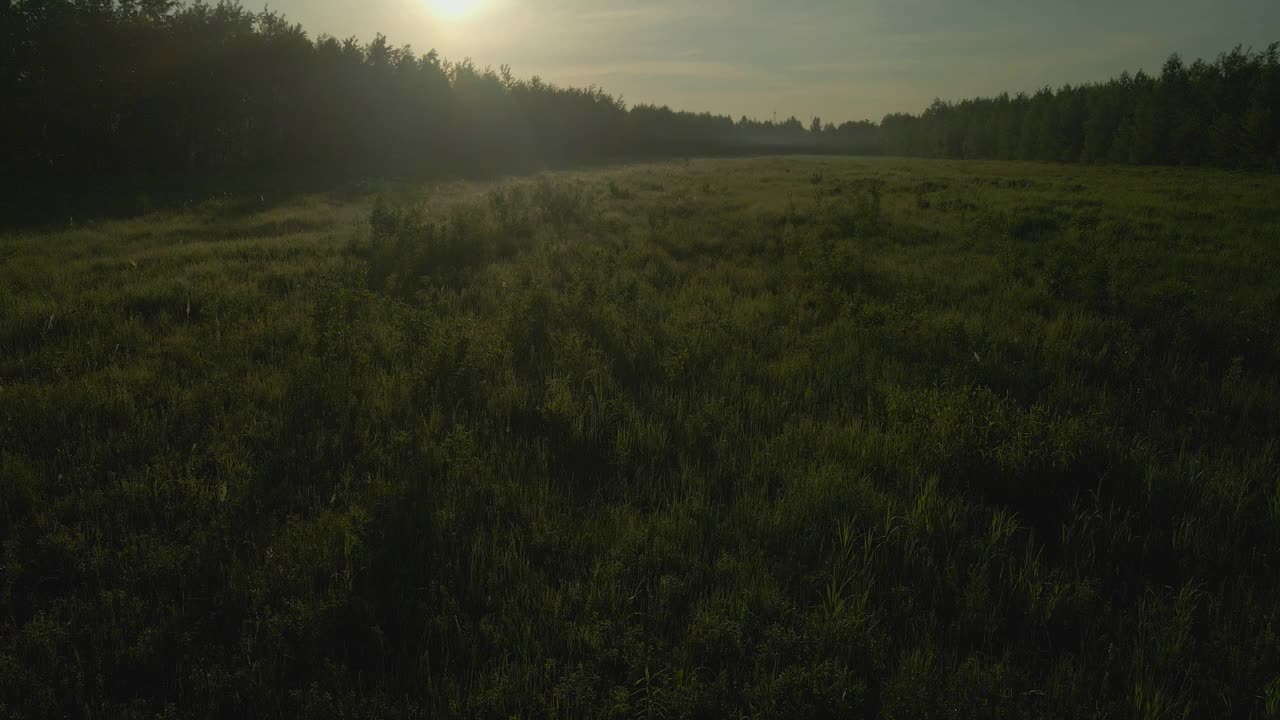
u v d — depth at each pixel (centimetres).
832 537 403
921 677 285
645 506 443
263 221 1886
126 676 302
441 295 937
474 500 430
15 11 2967
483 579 360
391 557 378
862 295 948
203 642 320
